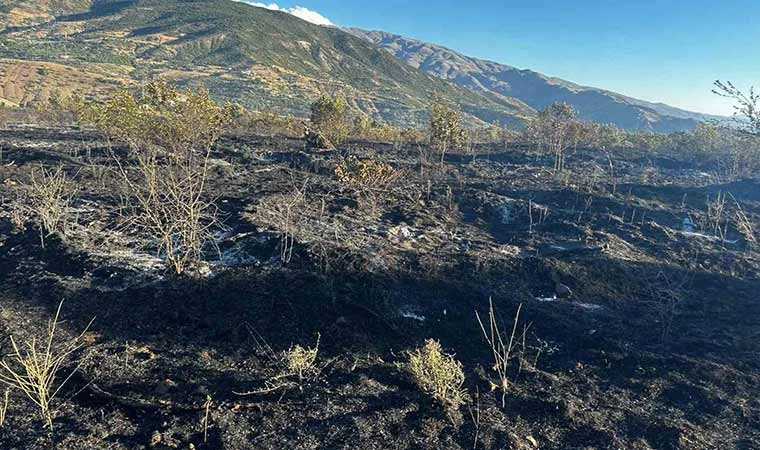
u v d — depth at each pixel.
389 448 4.34
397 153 18.94
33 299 6.42
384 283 7.43
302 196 10.94
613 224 11.55
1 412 4.32
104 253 7.89
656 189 14.98
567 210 12.44
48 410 4.53
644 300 7.94
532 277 8.28
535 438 4.60
